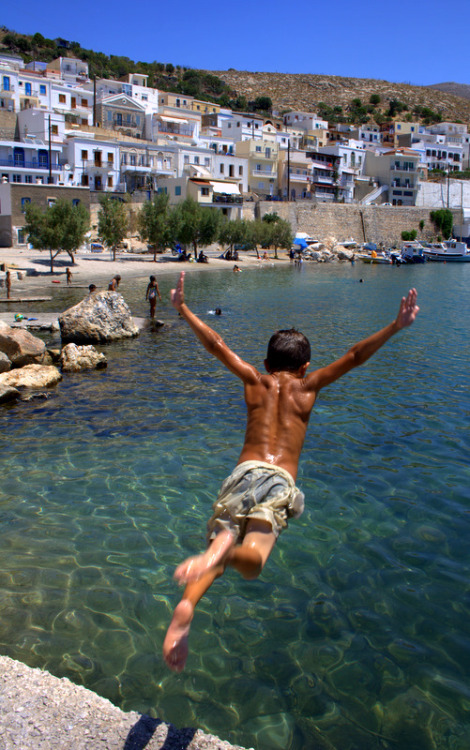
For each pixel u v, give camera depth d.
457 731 3.75
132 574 5.64
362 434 9.88
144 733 3.07
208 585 2.45
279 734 3.71
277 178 95.12
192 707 3.92
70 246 43.31
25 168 63.50
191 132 90.69
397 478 8.03
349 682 4.18
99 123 82.69
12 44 143.75
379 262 79.69
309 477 8.05
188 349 17.77
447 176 122.44
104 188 71.00
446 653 4.52
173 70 186.62
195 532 6.51
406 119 184.88
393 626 4.85
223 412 11.19
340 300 33.62
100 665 4.32
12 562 5.82
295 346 3.70
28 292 33.22
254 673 4.27
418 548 6.16
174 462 8.61
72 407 11.45
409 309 3.24
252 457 3.29
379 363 15.94
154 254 56.88
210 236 59.06
